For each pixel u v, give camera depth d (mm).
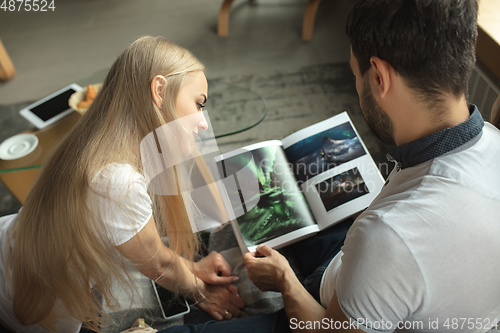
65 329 950
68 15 2980
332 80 2164
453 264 552
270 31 2621
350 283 590
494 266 568
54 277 811
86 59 2518
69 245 782
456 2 497
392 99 584
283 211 1106
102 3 3086
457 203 551
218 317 1116
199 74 883
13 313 895
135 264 902
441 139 563
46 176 805
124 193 768
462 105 561
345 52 2359
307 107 2016
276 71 2271
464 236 548
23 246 799
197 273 1153
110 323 1120
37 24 2904
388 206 582
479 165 561
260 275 998
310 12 2387
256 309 1146
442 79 526
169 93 823
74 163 776
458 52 512
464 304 583
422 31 510
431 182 567
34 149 1311
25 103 2201
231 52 2471
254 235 1082
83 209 763
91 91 1395
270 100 2080
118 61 828
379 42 548
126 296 1148
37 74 2430
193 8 2926
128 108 799
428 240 548
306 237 1143
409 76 544
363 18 565
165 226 1000
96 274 834
